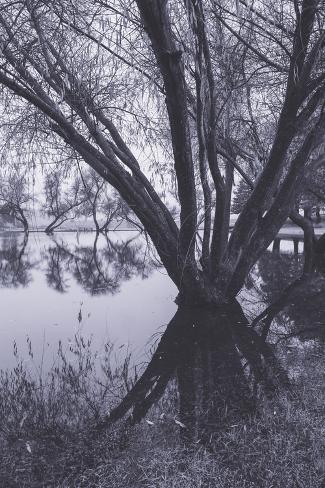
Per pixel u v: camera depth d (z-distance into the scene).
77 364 5.54
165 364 5.43
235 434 3.37
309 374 4.56
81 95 6.11
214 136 6.92
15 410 4.04
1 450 3.32
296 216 12.77
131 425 3.68
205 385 4.60
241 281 8.48
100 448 3.30
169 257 8.05
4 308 9.73
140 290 11.84
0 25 5.34
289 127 7.19
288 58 7.17
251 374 4.85
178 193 7.04
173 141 6.27
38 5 4.86
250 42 7.02
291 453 3.04
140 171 8.38
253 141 9.82
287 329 6.84
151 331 7.18
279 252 21.23
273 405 3.87
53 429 3.64
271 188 8.08
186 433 3.47
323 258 13.92
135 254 25.50
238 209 22.38
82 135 6.80
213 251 8.46
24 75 5.75
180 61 5.38
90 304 9.96
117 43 5.20
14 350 6.27
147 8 4.85
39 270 17.97
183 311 8.38
